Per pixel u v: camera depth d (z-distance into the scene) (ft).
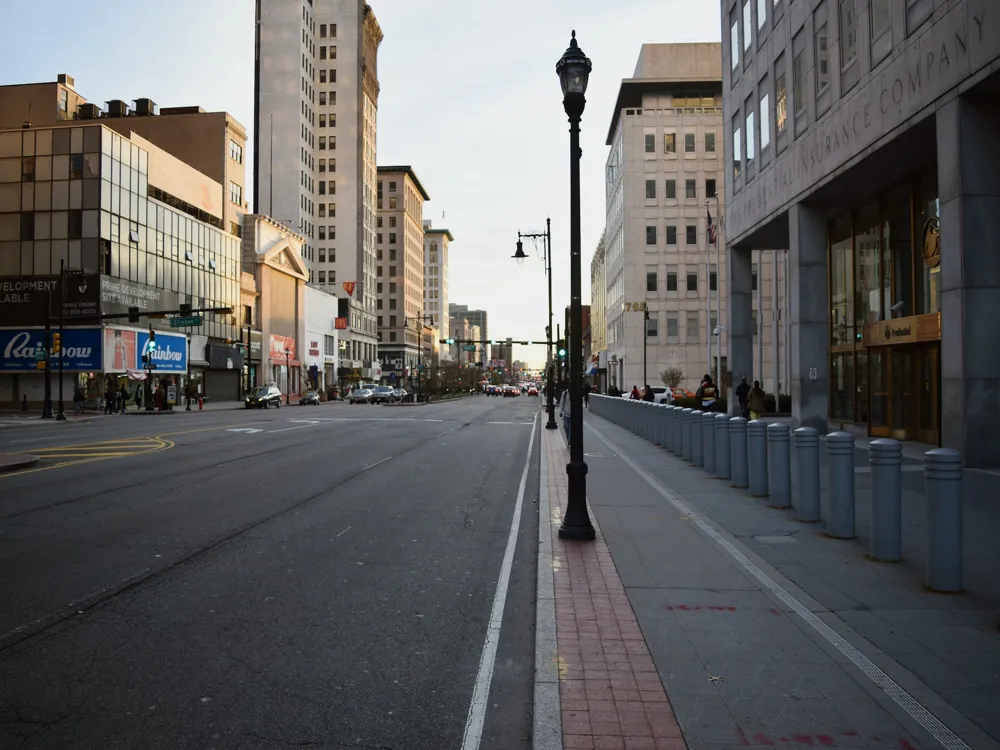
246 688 15.19
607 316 281.74
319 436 83.61
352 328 353.72
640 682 14.75
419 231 539.70
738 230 97.35
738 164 97.35
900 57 53.98
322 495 40.50
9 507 35.63
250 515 34.17
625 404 96.63
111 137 165.27
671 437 63.05
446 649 17.60
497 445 74.38
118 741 12.85
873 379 73.46
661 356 221.66
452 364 395.34
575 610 19.40
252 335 241.35
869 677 14.94
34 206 161.68
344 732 13.32
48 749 12.54
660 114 225.97
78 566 24.71
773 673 15.17
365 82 380.99
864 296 77.87
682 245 223.51
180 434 86.22
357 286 364.58
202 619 19.48
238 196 242.78
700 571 23.38
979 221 46.70
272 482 45.14
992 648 16.52
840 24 64.85
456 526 32.58
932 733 12.57
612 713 13.38
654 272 223.71
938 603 19.90
